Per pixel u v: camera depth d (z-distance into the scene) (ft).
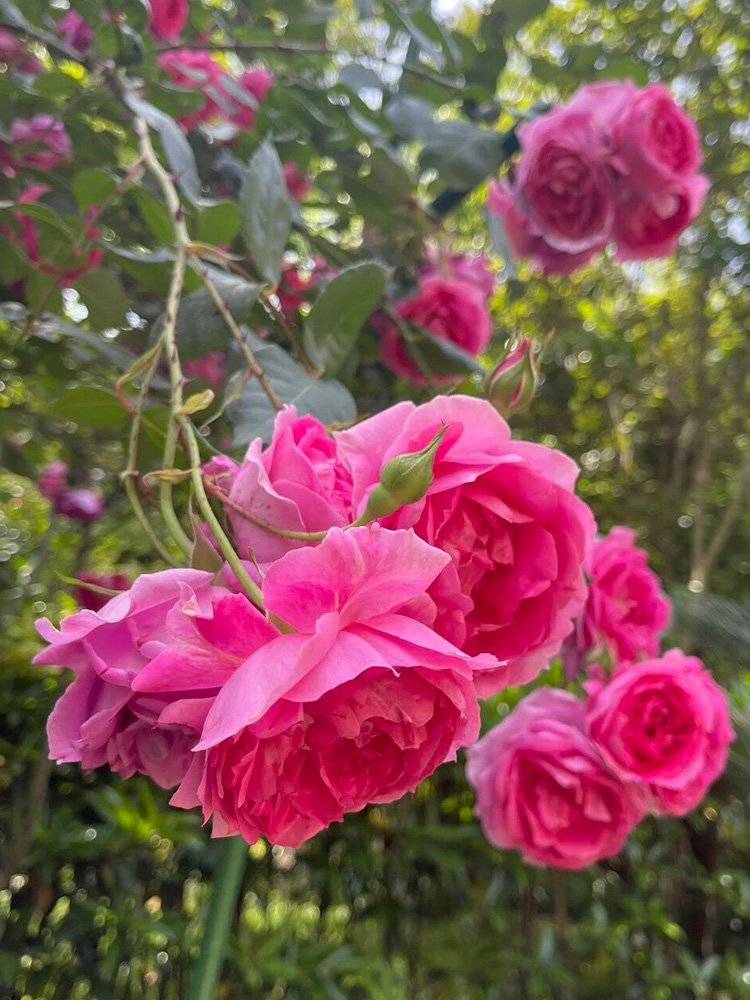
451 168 1.38
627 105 1.29
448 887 1.99
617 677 1.16
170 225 1.01
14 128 1.22
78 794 1.95
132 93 1.05
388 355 1.39
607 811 1.18
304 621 0.53
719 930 2.20
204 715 0.55
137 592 0.58
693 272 3.37
